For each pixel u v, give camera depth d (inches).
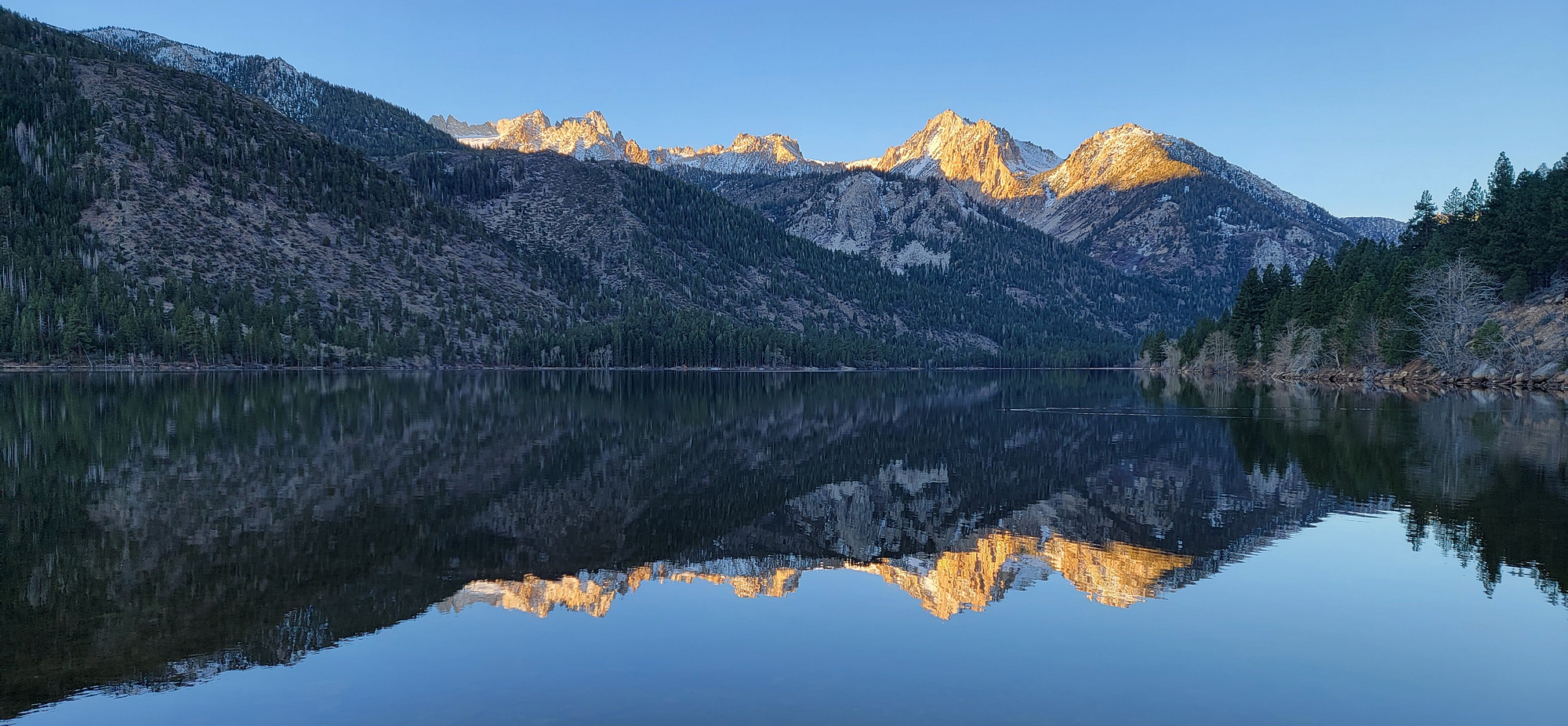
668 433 2437.3
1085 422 2768.2
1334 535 1143.0
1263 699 622.8
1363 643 741.9
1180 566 1005.2
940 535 1179.9
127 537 1089.4
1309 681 658.8
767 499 1441.9
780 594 894.4
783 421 2851.9
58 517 1202.0
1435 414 2770.7
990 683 650.2
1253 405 3341.5
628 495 1455.5
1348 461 1777.8
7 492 1379.2
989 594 898.1
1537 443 1994.3
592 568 997.8
